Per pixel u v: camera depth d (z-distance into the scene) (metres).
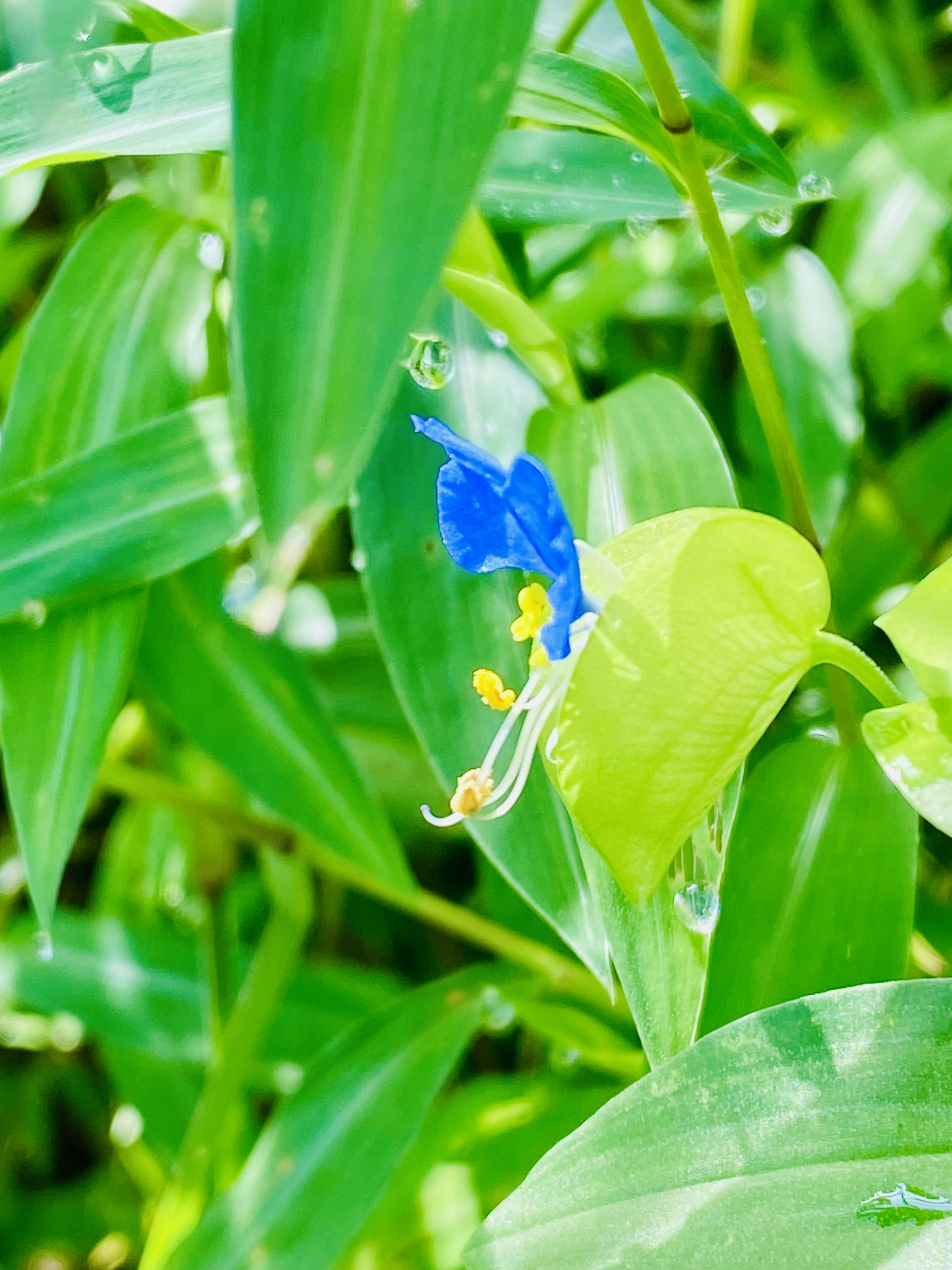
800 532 0.23
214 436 0.23
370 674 0.30
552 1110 0.26
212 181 0.25
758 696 0.20
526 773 0.21
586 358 0.32
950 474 0.29
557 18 0.25
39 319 0.24
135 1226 0.33
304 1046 0.29
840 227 0.28
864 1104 0.20
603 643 0.20
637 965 0.21
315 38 0.18
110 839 0.37
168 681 0.25
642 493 0.22
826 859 0.22
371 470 0.24
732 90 0.28
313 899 0.33
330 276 0.18
